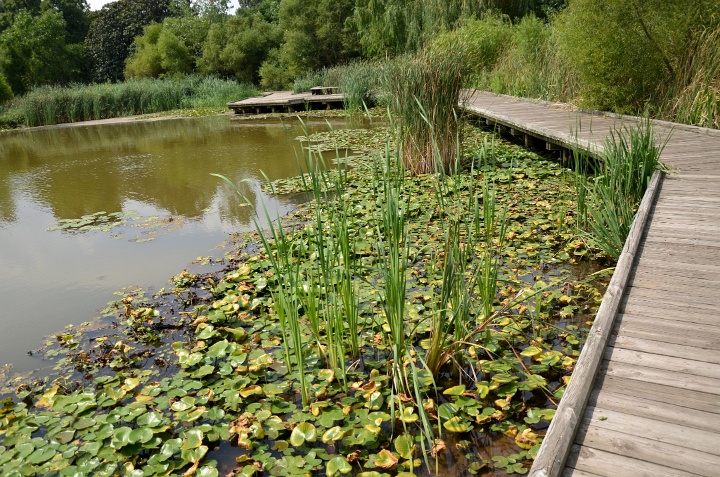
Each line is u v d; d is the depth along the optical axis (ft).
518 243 13.02
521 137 26.13
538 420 7.06
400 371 7.95
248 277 12.17
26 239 16.66
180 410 7.66
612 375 6.29
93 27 120.78
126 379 8.51
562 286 10.93
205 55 85.87
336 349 8.86
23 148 37.01
